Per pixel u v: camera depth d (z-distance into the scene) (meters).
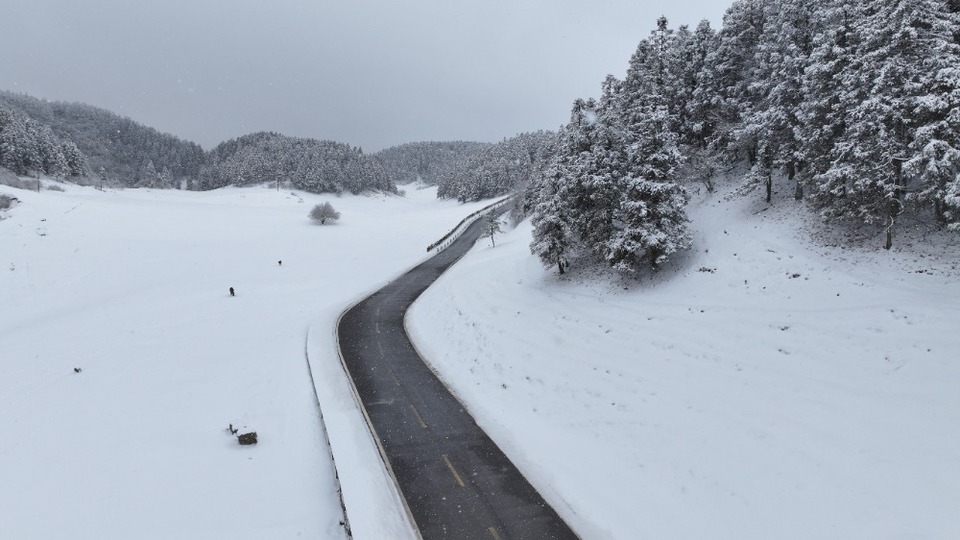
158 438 19.52
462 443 18.89
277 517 14.94
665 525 13.77
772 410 16.36
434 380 25.48
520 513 14.69
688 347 21.58
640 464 16.31
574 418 19.77
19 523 14.34
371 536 13.66
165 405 22.75
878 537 11.27
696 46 41.53
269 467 17.66
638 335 23.94
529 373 23.98
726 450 15.50
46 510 14.97
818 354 18.23
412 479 16.48
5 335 35.62
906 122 22.09
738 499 13.77
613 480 15.94
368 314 38.31
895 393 15.17
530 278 37.25
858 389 15.91
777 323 20.95
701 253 30.02
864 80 23.47
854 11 25.44
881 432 13.98
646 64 37.88
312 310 40.69
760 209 31.75
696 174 40.53
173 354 30.09
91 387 24.92
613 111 33.53
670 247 28.75
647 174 29.22
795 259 25.28
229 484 16.55
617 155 32.47
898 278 21.17
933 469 12.27
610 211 33.03
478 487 16.00
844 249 24.64
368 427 20.30
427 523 14.27
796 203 30.06
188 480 16.66
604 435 18.25
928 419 13.80
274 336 33.94
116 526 14.24
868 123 22.94
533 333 27.59
